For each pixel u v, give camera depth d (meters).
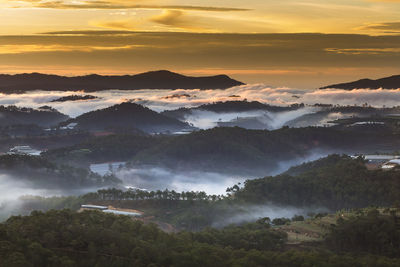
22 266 197.00
